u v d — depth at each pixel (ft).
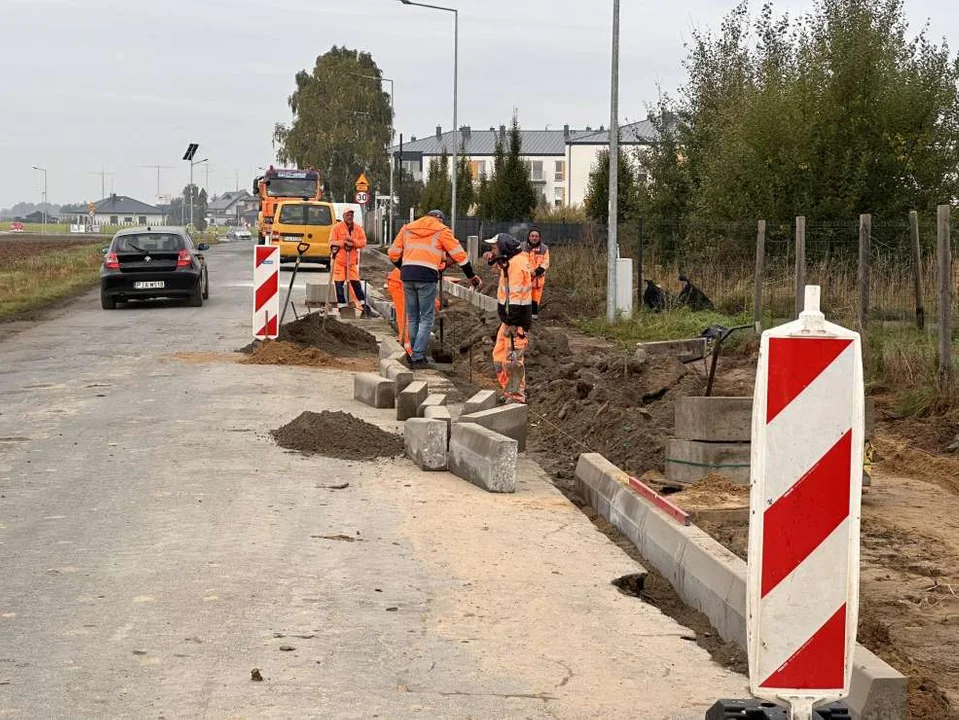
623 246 115.55
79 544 27.04
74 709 17.72
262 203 183.73
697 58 124.26
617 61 85.25
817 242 84.53
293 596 23.36
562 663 20.08
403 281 59.82
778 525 14.73
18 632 21.15
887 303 66.03
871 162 88.12
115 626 21.48
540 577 25.05
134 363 60.34
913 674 20.07
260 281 64.08
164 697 18.22
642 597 24.81
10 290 109.29
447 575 25.03
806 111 89.97
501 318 50.57
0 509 30.32
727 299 84.48
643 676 19.57
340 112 325.62
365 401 48.08
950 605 24.48
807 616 14.78
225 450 38.04
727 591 22.31
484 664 19.94
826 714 15.67
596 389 45.24
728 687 19.17
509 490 32.94
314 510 30.40
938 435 42.63
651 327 79.61
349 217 84.07
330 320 68.74
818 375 14.60
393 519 29.68
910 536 30.14
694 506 31.01
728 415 33.55
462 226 196.85
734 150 92.84
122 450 37.99
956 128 89.61
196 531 28.19
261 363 60.44
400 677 19.25
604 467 32.68
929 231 81.61
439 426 35.63
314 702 18.11
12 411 45.60
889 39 91.30
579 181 413.80
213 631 21.26
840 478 14.65
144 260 91.40
